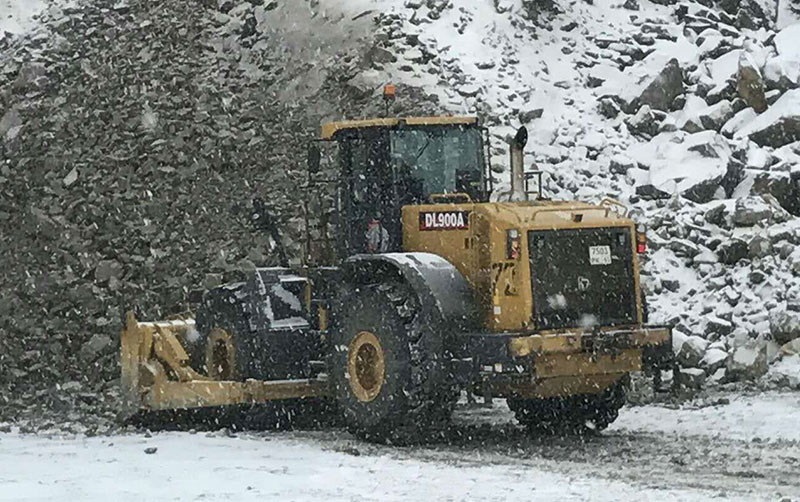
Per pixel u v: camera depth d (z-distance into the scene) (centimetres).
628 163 2078
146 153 2200
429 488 1007
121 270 2005
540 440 1313
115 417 1574
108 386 1784
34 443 1347
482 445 1278
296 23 2439
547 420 1371
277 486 1026
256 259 1933
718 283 1806
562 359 1236
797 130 2081
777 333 1680
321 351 1430
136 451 1255
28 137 2316
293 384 1396
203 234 2023
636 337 1251
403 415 1254
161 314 1920
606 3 2459
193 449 1264
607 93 2227
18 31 2712
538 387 1250
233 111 2258
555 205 1295
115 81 2403
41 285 2005
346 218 1391
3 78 2514
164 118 2273
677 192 1986
